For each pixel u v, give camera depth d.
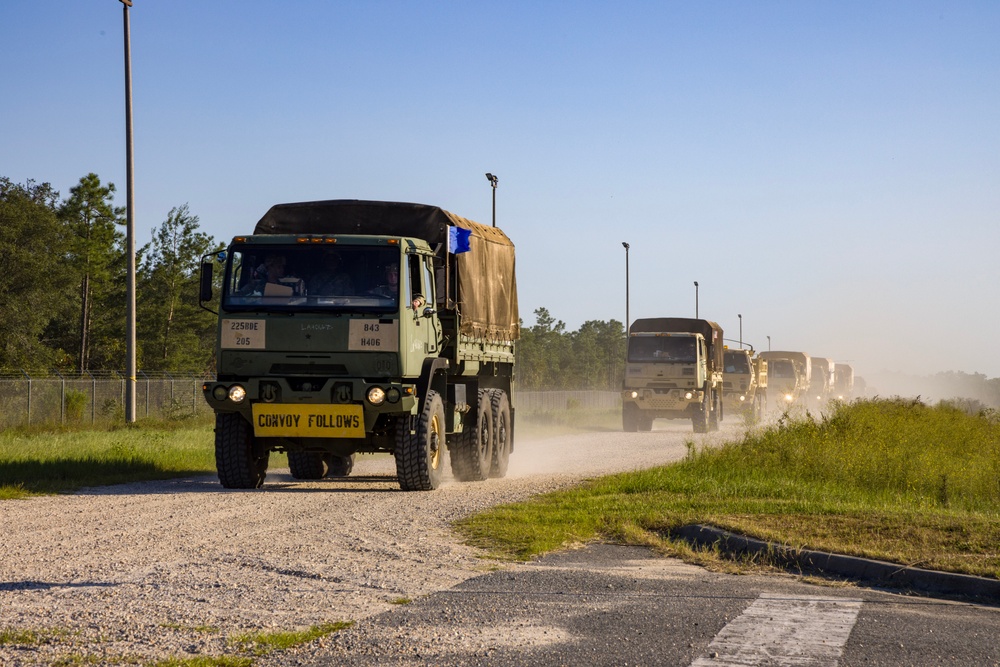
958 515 12.30
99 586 8.35
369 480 18.61
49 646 6.47
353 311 15.15
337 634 6.84
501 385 20.80
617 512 12.93
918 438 23.30
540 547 10.38
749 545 10.48
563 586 8.57
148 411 42.62
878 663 6.28
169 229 85.44
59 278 66.44
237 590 8.21
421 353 15.89
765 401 54.06
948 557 9.62
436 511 13.16
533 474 20.17
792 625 7.26
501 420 19.66
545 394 63.09
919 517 11.98
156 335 83.06
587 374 139.00
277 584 8.48
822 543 10.36
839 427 22.25
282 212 17.44
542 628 7.07
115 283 85.12
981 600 8.52
